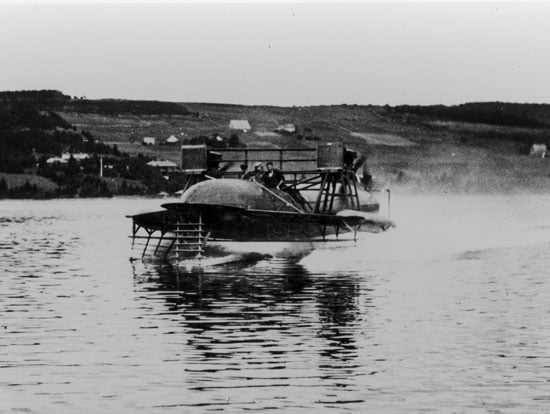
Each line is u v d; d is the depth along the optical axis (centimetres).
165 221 3981
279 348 1966
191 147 4553
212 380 1702
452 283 3075
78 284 3150
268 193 4053
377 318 2344
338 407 1533
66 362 1853
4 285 3145
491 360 1847
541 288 2936
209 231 3928
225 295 2800
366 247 4388
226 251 4122
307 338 2073
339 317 2361
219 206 3728
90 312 2483
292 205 4144
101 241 5628
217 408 1530
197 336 2106
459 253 4112
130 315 2422
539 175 16875
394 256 4034
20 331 2191
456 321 2292
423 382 1681
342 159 4550
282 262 3803
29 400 1588
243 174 4506
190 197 3903
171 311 2484
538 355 1891
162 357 1888
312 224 4344
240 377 1720
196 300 2694
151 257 4066
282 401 1566
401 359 1861
